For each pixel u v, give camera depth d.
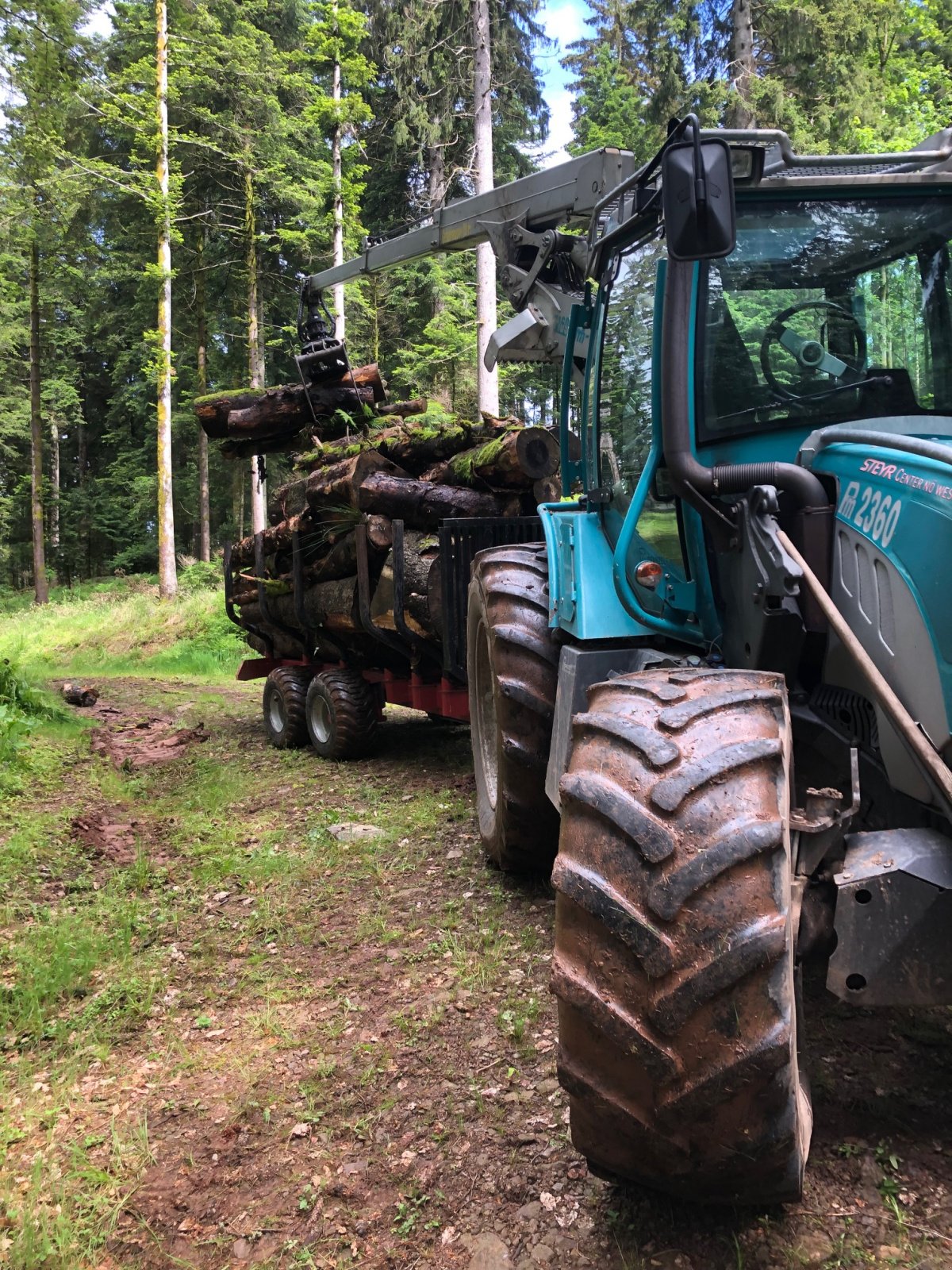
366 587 6.43
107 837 5.46
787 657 2.51
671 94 20.17
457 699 6.10
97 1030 3.27
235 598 9.57
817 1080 2.54
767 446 2.82
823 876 2.17
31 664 15.61
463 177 24.39
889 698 2.12
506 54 22.66
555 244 5.49
